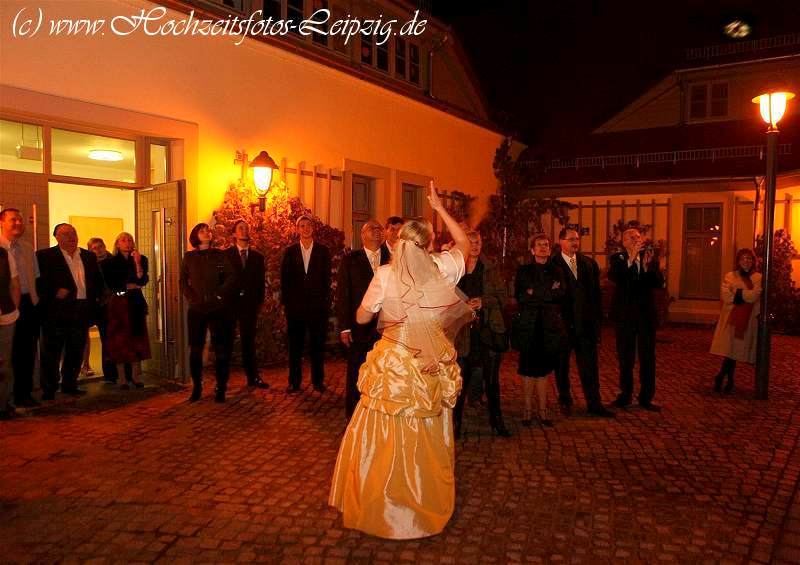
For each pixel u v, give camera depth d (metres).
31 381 6.38
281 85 9.70
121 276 7.05
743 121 15.86
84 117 7.12
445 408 3.77
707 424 6.04
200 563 3.33
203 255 6.59
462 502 4.14
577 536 3.67
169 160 8.34
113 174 7.70
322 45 11.27
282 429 5.71
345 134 10.95
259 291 7.43
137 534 3.64
